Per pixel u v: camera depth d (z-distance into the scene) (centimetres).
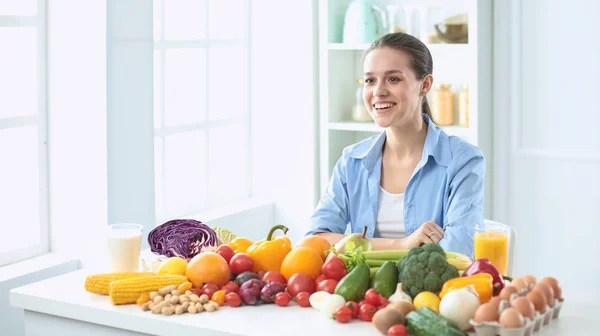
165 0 408
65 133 346
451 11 423
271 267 224
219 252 229
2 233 347
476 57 390
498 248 232
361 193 284
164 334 201
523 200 410
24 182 347
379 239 263
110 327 212
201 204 435
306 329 193
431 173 275
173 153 419
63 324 219
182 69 421
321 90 439
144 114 359
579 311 206
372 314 196
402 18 420
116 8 337
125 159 349
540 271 410
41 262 338
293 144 452
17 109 346
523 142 407
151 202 367
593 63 387
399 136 277
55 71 344
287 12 443
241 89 459
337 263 212
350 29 427
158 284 215
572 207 398
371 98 273
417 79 272
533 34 399
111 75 337
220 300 210
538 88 401
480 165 273
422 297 193
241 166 463
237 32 454
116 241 233
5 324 316
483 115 402
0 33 344
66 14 339
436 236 260
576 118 393
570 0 389
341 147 453
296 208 455
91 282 220
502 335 178
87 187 344
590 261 396
